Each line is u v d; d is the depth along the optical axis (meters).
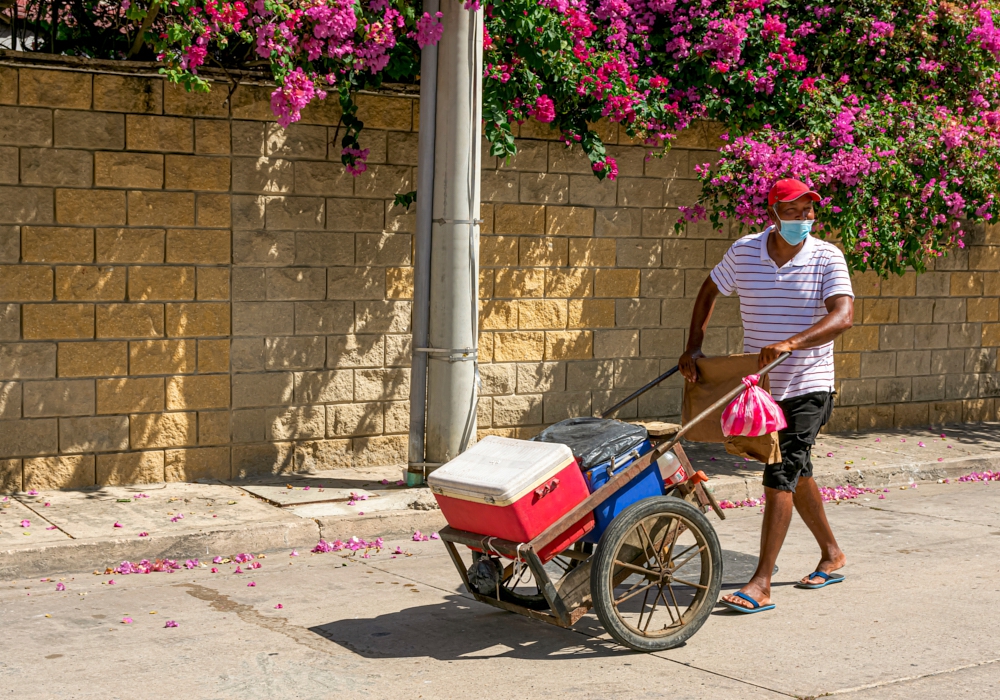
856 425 11.22
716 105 9.43
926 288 11.52
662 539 5.03
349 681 4.61
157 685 4.54
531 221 9.34
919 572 6.43
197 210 8.09
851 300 5.55
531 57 8.40
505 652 5.00
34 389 7.69
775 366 5.43
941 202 9.69
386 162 8.73
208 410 8.25
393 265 8.85
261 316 8.38
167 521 7.01
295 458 8.59
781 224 5.58
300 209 8.45
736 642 5.13
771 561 5.66
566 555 5.25
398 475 8.51
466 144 7.77
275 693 4.46
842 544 7.16
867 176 9.07
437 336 7.93
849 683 4.57
